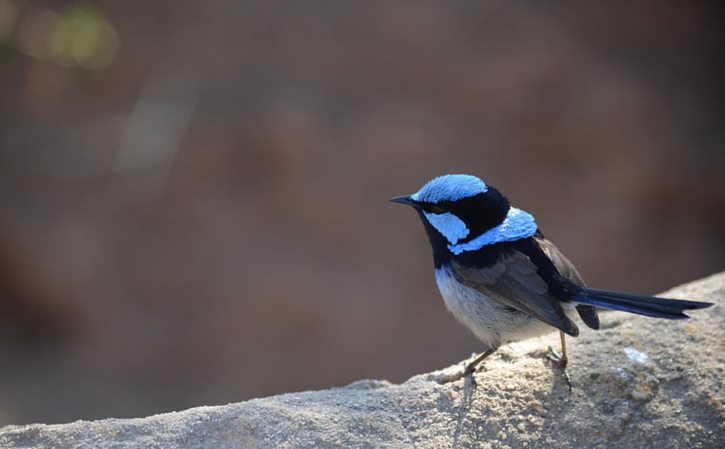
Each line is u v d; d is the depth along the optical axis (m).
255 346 15.80
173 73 18.42
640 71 19.80
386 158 17.61
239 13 19.33
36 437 6.32
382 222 17.11
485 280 7.40
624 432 6.58
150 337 15.81
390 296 16.31
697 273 17.44
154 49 18.66
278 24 19.23
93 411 14.51
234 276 16.36
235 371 15.56
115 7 19.05
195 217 17.08
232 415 6.45
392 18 19.33
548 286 7.22
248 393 15.34
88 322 15.88
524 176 18.00
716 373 6.99
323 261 16.70
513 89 18.69
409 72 18.80
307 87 18.48
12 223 16.47
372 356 15.76
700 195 18.11
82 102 18.06
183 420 6.45
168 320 16.03
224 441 6.32
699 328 7.53
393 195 17.38
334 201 17.14
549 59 19.08
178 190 17.30
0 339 15.62
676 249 17.69
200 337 15.84
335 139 17.80
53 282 15.96
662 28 20.53
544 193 17.84
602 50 19.92
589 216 17.73
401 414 6.64
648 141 18.52
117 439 6.31
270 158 17.48
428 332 16.03
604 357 7.24
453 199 7.69
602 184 18.05
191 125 17.84
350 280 16.45
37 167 17.39
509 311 7.44
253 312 15.97
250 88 18.39
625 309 6.91
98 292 16.11
